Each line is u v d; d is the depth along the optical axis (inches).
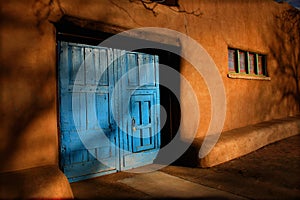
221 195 111.8
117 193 115.4
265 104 253.6
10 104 98.4
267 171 144.9
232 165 159.6
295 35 309.0
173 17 165.3
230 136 183.2
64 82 128.8
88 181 132.9
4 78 97.5
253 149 193.9
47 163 106.1
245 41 230.7
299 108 308.8
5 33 98.5
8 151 96.7
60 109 127.1
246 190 117.3
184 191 117.3
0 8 97.8
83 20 119.7
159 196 111.4
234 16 220.4
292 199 106.1
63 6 113.0
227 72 209.2
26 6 103.8
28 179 88.7
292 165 154.8
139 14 145.2
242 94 224.4
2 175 90.4
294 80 301.4
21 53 101.9
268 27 263.3
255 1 247.6
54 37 112.0
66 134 129.2
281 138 231.9
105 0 129.3
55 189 88.5
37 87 105.4
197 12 184.4
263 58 261.6
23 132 100.7
